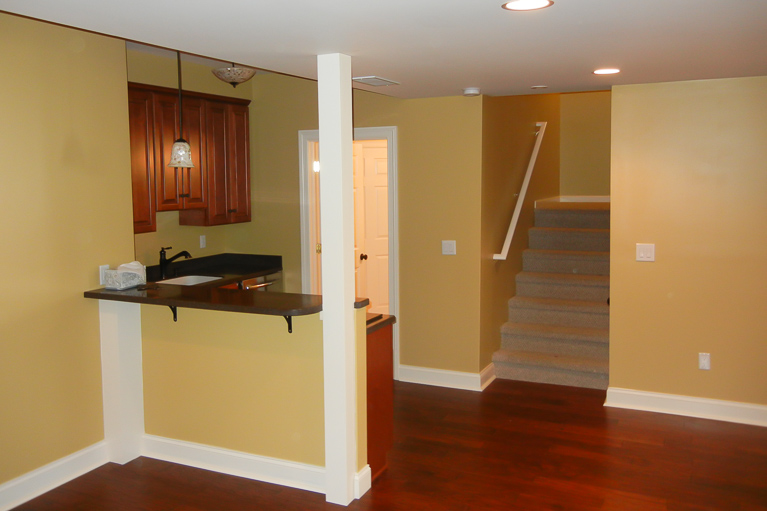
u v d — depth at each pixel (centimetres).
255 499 313
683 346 414
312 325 313
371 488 323
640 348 426
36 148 310
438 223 477
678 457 355
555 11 213
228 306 304
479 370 477
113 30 239
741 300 396
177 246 508
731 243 395
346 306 296
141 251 474
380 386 337
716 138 391
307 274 535
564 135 707
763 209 385
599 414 422
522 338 515
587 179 701
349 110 293
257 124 537
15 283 304
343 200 289
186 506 306
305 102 518
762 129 380
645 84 402
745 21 229
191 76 485
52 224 320
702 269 404
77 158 332
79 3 201
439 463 351
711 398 411
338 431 303
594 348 491
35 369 315
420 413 429
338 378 300
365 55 289
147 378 359
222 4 202
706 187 397
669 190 406
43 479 320
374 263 594
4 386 301
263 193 543
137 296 326
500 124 498
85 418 342
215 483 330
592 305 512
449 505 304
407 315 497
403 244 492
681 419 411
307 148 523
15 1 199
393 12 212
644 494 313
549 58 302
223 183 507
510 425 405
